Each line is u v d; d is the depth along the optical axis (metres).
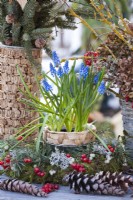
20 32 1.51
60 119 1.40
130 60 1.35
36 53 1.53
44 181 1.35
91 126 1.43
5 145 1.42
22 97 1.53
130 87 1.37
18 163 1.36
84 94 1.40
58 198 1.28
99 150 1.40
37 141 1.34
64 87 1.39
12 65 1.52
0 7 1.51
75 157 1.39
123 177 1.29
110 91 1.43
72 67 1.40
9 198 1.28
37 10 1.51
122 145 1.44
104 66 1.40
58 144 1.38
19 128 1.50
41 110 1.39
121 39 1.37
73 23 1.56
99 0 1.38
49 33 1.51
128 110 1.41
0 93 1.54
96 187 1.28
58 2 1.52
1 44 1.54
